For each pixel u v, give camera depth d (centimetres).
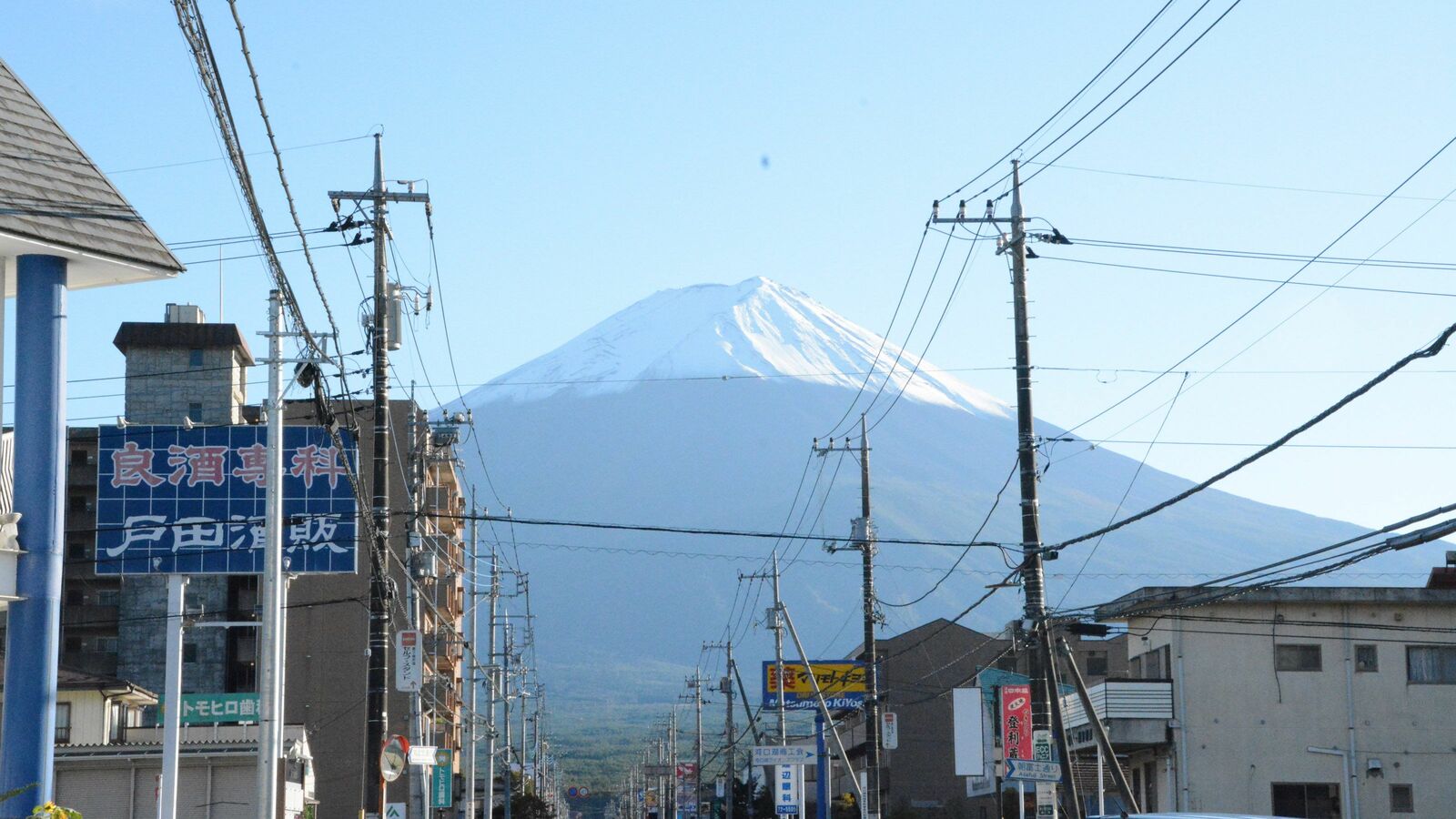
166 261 1947
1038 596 2870
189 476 3997
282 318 2447
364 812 3048
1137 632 4781
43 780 1798
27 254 1861
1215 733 4328
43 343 1848
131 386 8281
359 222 3188
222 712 3972
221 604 7575
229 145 1433
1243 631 4388
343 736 6938
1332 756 4288
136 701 4897
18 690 1811
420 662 3841
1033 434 2928
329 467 4038
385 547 3128
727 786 8619
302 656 7019
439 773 5466
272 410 2422
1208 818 1688
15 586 1812
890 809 7869
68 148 1964
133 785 4109
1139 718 4366
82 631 7625
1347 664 4347
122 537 3944
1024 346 2944
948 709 8062
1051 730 2847
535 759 13200
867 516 4728
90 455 7881
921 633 8206
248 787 4128
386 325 3184
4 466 1934
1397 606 4372
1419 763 4269
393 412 6881
